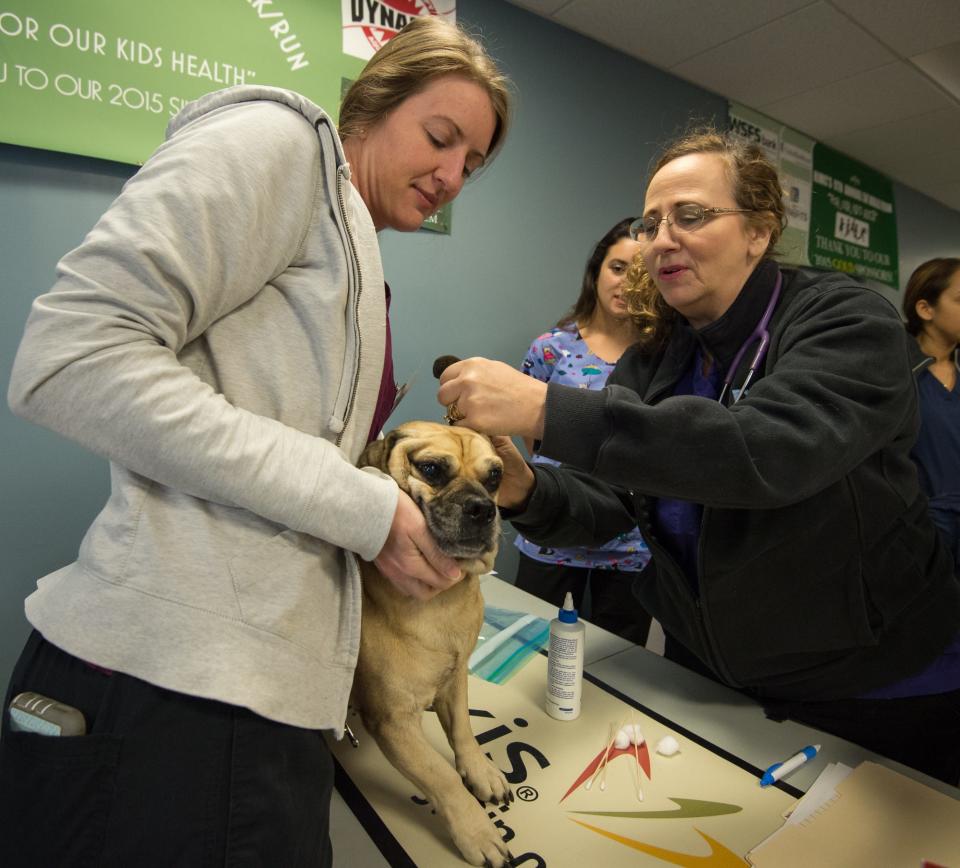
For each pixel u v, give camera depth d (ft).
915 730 3.48
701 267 3.44
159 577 1.78
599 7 8.00
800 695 3.55
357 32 6.65
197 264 1.72
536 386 2.66
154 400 1.65
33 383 1.63
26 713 1.81
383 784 2.90
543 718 3.42
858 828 2.55
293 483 1.80
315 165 2.06
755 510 3.09
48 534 5.65
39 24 5.06
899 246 16.02
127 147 5.55
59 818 1.70
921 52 9.18
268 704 1.79
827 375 2.70
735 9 8.11
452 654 2.80
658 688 3.79
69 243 5.55
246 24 5.98
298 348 2.04
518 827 2.59
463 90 2.66
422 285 7.61
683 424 2.46
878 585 3.24
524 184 8.34
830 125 12.00
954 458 6.86
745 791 2.84
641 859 2.42
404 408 7.66
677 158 3.62
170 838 1.69
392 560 2.15
